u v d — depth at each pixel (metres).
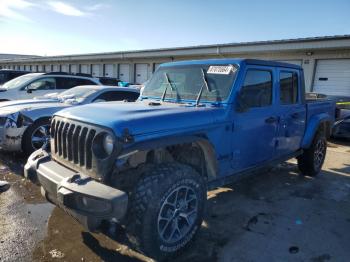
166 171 2.88
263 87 4.10
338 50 14.95
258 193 4.85
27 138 6.10
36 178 3.26
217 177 3.54
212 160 3.41
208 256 3.11
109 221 2.86
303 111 5.08
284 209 4.28
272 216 4.04
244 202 4.48
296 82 4.86
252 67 3.86
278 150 4.57
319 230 3.71
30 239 3.31
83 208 2.60
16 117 6.01
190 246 3.17
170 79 4.22
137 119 2.81
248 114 3.81
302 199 4.66
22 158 6.16
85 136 2.87
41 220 3.72
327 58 15.41
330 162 7.02
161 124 2.92
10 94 10.00
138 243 2.78
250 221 3.88
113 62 29.38
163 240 2.85
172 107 3.45
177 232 3.01
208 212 4.10
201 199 3.16
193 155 3.45
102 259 3.00
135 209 2.72
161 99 4.13
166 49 22.83
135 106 3.40
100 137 2.77
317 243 3.41
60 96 7.82
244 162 3.92
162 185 2.78
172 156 3.34
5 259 2.96
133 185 2.91
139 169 2.98
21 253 3.06
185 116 3.15
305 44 15.27
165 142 2.87
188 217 3.10
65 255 3.05
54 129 3.33
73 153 3.02
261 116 4.03
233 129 3.63
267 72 4.15
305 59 16.22
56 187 2.85
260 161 4.23
